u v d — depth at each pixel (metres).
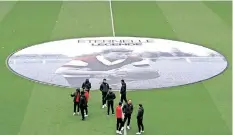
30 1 81.38
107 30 66.00
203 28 67.19
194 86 46.94
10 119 39.50
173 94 44.94
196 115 40.44
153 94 44.88
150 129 37.69
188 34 64.44
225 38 62.66
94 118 39.59
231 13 74.94
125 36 63.31
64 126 38.12
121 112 36.09
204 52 57.19
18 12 74.56
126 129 37.47
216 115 40.44
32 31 65.25
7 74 49.84
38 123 38.75
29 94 44.78
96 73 49.94
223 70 51.31
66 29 66.38
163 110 41.38
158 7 78.50
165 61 53.88
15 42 60.62
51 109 41.47
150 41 61.28
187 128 38.00
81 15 73.62
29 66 52.09
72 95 39.94
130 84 47.03
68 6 78.81
